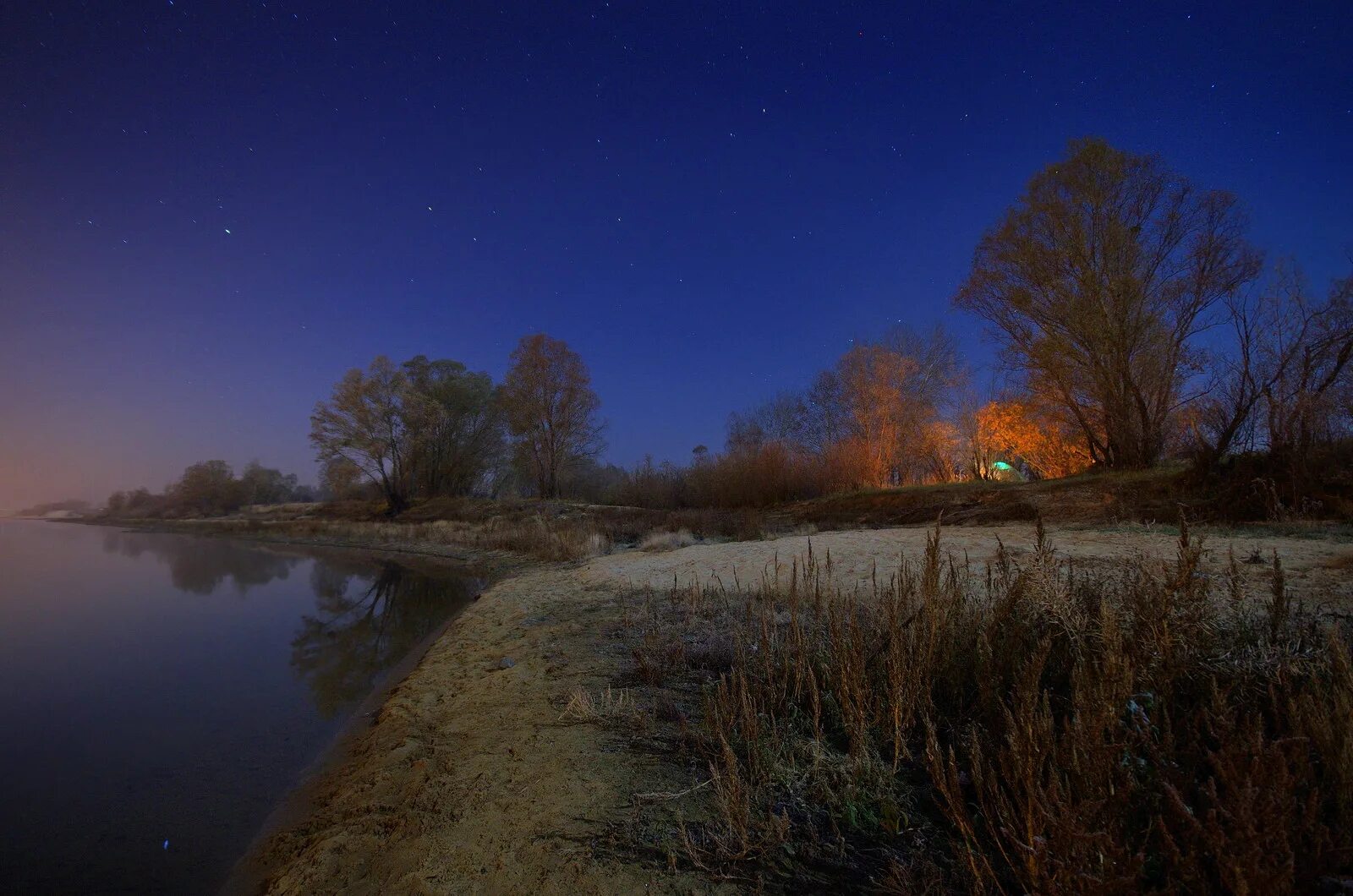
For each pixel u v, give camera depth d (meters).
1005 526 15.07
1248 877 1.97
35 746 6.98
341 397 43.84
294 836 4.52
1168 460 18.50
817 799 3.74
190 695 8.77
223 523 55.03
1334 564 7.72
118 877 4.26
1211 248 18.70
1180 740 3.15
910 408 30.75
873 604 6.31
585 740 5.07
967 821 3.28
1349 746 2.60
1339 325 13.07
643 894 3.17
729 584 10.56
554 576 15.20
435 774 4.95
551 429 45.34
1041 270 20.36
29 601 17.45
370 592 17.62
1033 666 3.41
